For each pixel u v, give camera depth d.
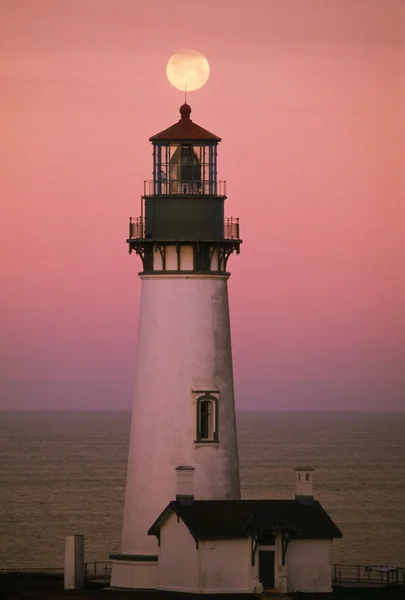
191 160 178.75
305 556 166.25
